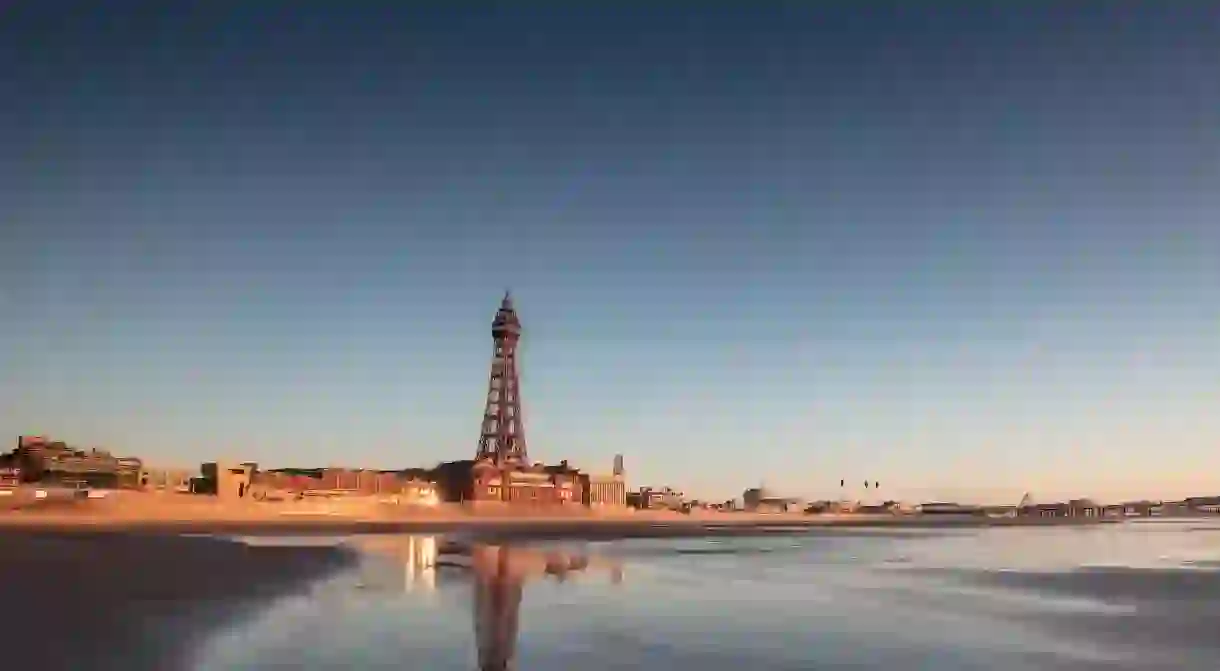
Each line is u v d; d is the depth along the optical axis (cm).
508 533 14775
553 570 6819
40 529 10900
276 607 3956
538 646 3256
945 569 7538
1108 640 3581
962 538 15438
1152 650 3366
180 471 18050
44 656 2523
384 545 9800
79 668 2420
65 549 6550
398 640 3291
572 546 10712
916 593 5375
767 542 13062
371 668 2764
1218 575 6950
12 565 5000
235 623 3388
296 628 3425
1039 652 3297
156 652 2722
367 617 3856
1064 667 3030
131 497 15912
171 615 3419
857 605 4681
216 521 15962
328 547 8819
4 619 3008
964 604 4797
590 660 3011
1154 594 5416
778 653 3198
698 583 5897
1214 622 4125
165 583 4528
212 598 4059
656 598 4922
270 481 19550
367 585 5225
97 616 3192
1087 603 4891
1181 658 3216
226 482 17838
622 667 2911
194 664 2625
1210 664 3114
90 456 17412
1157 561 8775
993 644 3456
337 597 4512
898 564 8169
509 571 6612
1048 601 4984
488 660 2962
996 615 4328
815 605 4659
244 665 2678
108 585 4222
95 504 15162
